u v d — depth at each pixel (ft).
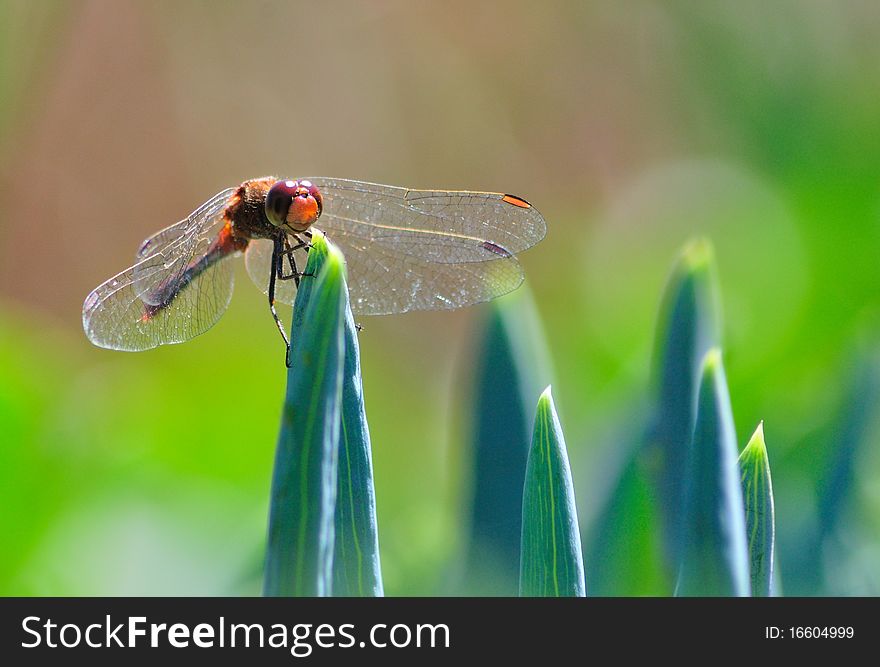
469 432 1.14
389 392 1.49
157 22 1.67
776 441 1.24
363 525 1.05
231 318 1.46
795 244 1.43
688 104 1.55
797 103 1.48
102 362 1.43
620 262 1.51
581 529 1.17
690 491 1.06
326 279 0.92
